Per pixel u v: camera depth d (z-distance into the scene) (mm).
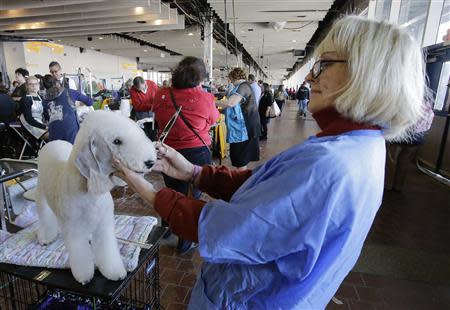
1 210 1613
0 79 8148
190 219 708
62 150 1169
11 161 1940
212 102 2400
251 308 732
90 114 949
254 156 3869
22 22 10180
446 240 2875
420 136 3896
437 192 4219
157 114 2338
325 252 633
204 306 789
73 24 10336
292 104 23906
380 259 2514
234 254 647
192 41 15922
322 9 8008
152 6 8289
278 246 619
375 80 610
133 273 1118
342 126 681
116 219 1462
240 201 668
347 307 1979
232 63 23078
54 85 3389
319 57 723
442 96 5031
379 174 657
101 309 1292
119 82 21359
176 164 1080
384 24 646
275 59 23578
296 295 681
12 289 1349
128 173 855
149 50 20266
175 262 2387
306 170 596
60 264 1095
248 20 9211
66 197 978
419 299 2076
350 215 602
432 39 5125
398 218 3330
